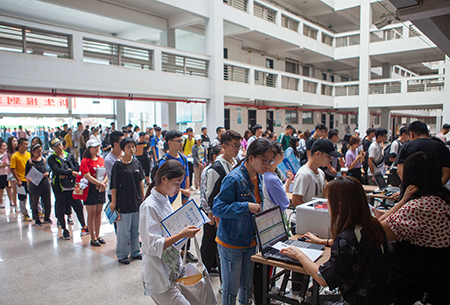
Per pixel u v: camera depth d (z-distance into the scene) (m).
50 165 5.14
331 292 2.80
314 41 18.91
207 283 2.43
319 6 19.89
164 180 2.36
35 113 15.02
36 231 5.58
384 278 1.69
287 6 19.16
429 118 39.53
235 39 16.78
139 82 10.38
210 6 12.46
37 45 8.27
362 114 19.62
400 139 6.12
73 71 8.80
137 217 4.29
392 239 2.29
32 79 8.02
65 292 3.47
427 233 2.17
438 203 2.18
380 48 18.72
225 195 2.44
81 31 8.92
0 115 14.09
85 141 12.23
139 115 20.27
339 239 1.74
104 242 4.96
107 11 11.46
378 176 5.11
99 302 3.27
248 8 14.36
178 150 4.41
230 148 3.12
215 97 12.67
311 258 2.14
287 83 17.80
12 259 4.36
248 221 2.51
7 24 7.58
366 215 1.76
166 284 2.25
